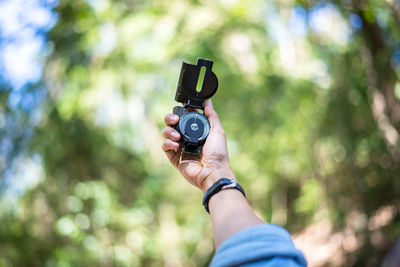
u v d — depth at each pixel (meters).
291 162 6.89
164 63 5.80
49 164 5.48
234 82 6.12
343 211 5.09
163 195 7.40
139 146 6.66
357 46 4.44
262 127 6.64
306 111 5.95
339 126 4.94
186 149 1.25
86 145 5.92
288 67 5.93
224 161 1.18
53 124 5.53
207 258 7.76
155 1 5.54
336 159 5.28
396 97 4.09
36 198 5.26
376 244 4.37
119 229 5.93
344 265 4.86
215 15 5.60
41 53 5.22
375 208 4.56
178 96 1.34
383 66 4.03
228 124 6.90
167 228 7.18
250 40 5.80
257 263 0.73
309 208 6.82
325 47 5.16
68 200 5.46
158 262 6.72
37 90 5.24
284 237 0.78
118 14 5.51
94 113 5.96
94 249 5.36
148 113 6.47
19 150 5.07
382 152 4.37
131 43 5.61
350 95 4.68
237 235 0.78
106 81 5.79
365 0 3.68
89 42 5.45
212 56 5.70
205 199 0.97
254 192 8.26
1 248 4.79
